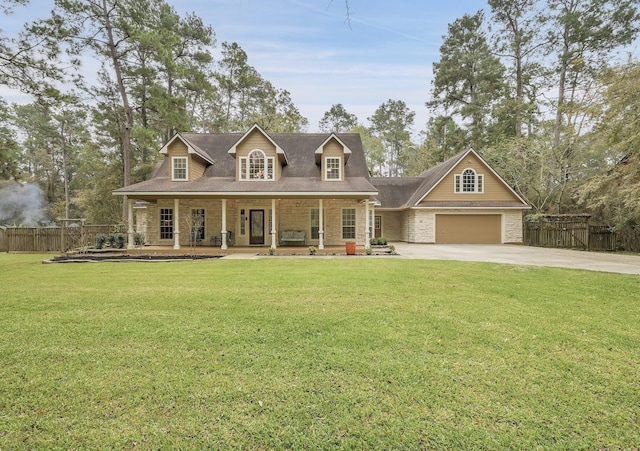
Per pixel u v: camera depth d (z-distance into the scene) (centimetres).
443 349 391
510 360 363
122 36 2261
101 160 3456
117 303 594
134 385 308
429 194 2294
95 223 2956
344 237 1797
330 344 404
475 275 888
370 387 306
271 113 3731
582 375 331
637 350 394
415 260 1238
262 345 401
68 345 403
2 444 233
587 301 616
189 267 1060
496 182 2303
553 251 1711
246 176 1683
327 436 242
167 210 1800
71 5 1969
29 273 950
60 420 259
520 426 253
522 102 2719
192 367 345
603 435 244
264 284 763
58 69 1254
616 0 2245
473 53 3117
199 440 237
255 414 267
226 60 3497
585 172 2338
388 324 477
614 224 1734
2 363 355
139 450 228
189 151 1666
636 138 1328
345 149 1689
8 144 1523
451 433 245
